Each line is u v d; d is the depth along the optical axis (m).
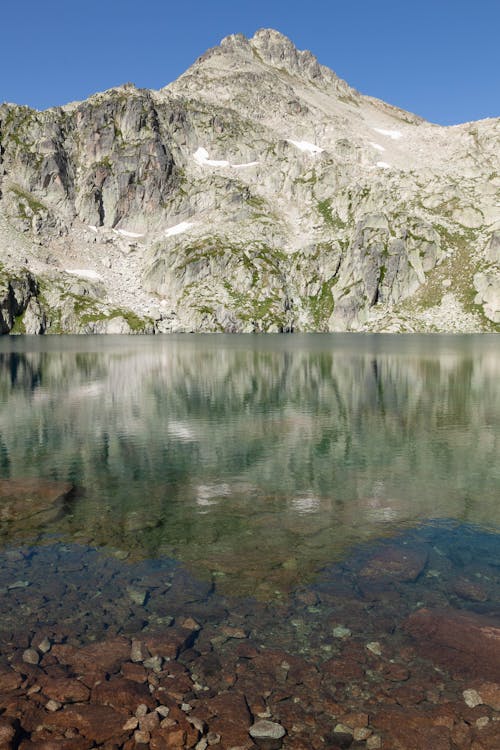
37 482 20.72
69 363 76.25
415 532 15.42
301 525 16.02
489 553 13.84
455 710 8.00
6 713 7.88
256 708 8.10
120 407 38.84
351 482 20.58
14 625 10.34
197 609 11.00
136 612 10.88
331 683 8.65
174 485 20.28
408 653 9.41
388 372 61.97
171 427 31.55
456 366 68.62
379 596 11.52
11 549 14.23
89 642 9.78
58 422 33.16
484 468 22.55
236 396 44.16
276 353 94.94
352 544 14.51
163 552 14.02
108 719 7.83
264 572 12.77
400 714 7.93
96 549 14.24
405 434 29.47
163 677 8.81
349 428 31.16
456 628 10.15
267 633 10.09
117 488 19.92
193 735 7.53
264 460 24.05
